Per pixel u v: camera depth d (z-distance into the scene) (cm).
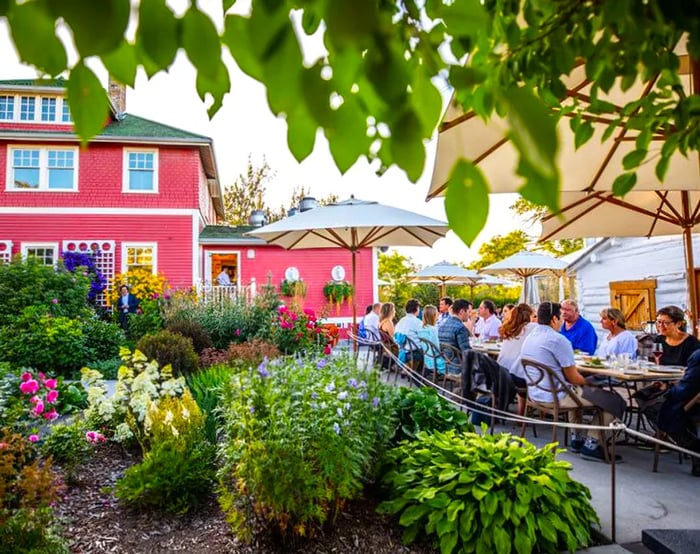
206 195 1952
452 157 257
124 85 78
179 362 749
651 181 311
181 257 1545
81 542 267
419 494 271
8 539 233
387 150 69
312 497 254
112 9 52
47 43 63
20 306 1038
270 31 61
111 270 1509
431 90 72
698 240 884
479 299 2319
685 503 329
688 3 72
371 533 271
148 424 369
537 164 49
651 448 459
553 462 292
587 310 1231
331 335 1018
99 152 1529
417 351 707
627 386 520
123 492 302
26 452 312
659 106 138
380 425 312
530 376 476
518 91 52
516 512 252
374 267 1880
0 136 1455
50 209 1495
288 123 75
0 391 383
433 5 98
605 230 570
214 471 326
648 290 1008
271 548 259
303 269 1831
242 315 1040
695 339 508
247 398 282
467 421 366
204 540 272
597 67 112
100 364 907
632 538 278
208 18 65
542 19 112
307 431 260
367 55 58
